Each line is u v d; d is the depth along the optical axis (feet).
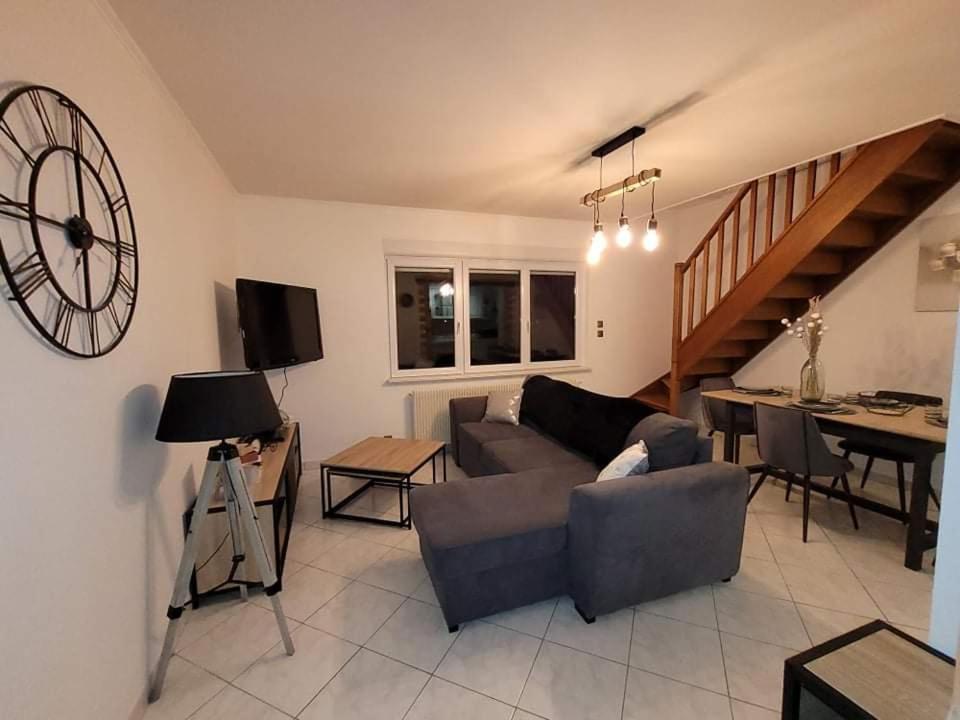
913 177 9.37
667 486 6.23
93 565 4.09
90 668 3.98
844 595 6.72
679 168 10.22
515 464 9.23
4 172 3.13
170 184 6.64
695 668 5.36
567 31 5.16
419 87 6.40
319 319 12.55
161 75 5.98
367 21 4.93
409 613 6.46
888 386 11.05
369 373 13.35
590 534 5.93
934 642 3.65
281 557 7.48
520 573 6.28
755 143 8.74
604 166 9.83
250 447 8.77
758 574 7.30
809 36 5.32
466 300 14.34
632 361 16.87
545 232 15.15
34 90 3.46
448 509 6.76
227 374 5.26
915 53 5.69
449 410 13.70
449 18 4.90
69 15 4.04
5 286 3.11
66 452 3.74
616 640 5.85
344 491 11.26
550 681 5.19
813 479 11.49
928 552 7.95
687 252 16.85
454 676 5.28
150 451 5.46
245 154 8.93
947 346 9.96
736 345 14.34
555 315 15.78
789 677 3.55
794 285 12.09
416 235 13.48
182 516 6.51
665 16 4.91
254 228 11.78
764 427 9.23
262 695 5.03
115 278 4.66
